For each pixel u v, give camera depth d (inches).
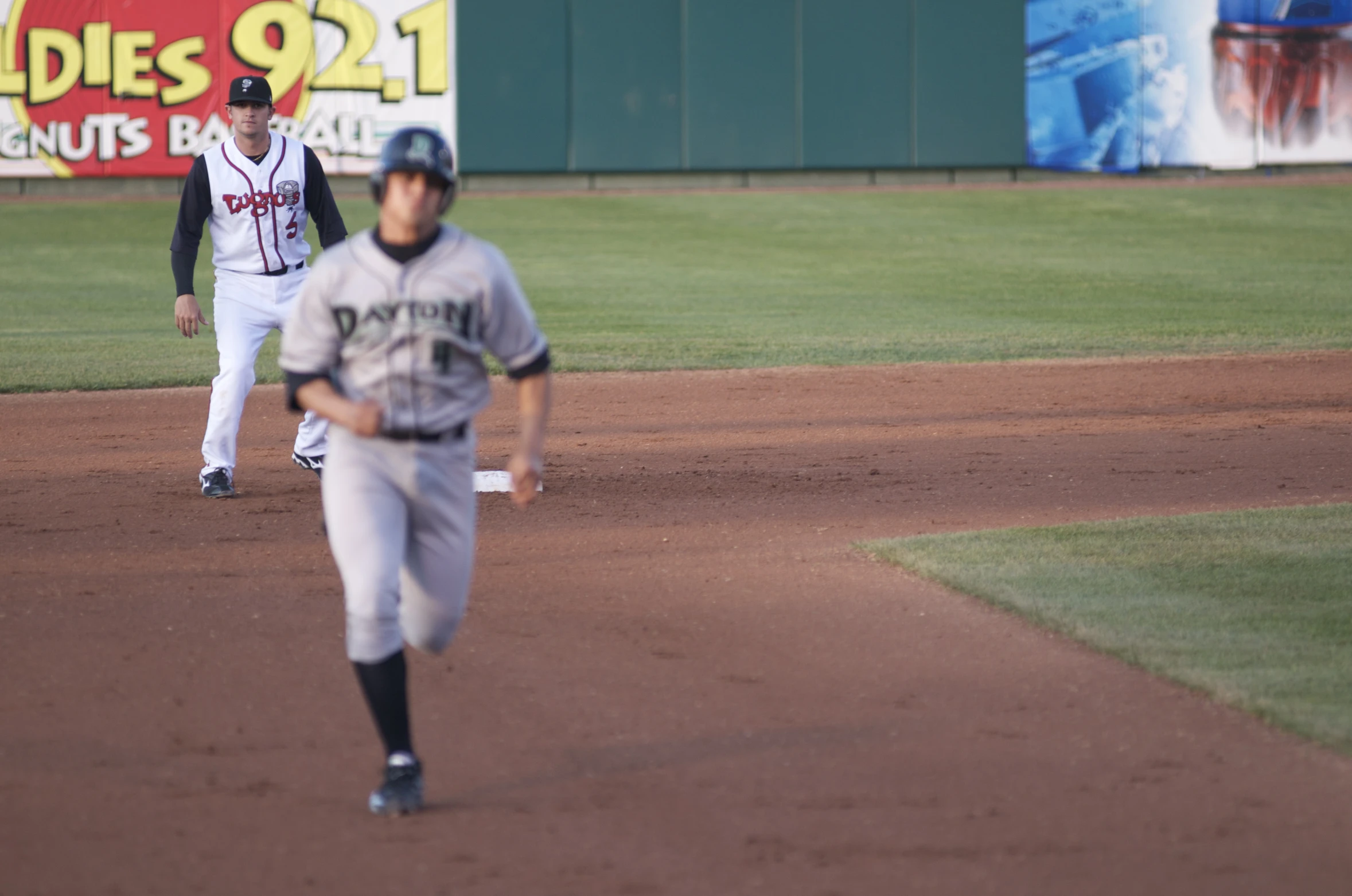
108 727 657.6
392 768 567.5
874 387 1699.1
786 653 767.1
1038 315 2303.2
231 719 669.3
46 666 737.6
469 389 569.3
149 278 2763.3
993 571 909.8
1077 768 613.0
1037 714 676.7
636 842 541.3
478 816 564.7
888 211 3735.2
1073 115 4197.8
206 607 840.3
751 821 560.1
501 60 3988.7
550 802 578.2
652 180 4146.2
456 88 3973.9
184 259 1097.4
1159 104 4188.0
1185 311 2324.1
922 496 1147.9
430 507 571.2
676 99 4099.4
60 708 679.7
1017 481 1201.4
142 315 2316.7
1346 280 2669.8
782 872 516.7
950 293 2573.8
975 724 663.8
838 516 1079.6
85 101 3823.8
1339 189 3978.8
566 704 690.8
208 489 1126.4
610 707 687.1
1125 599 849.5
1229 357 1892.2
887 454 1321.4
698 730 657.0
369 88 3912.4
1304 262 2910.9
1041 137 4217.5
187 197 1085.8
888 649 772.6
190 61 3841.0
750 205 3828.7
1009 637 791.1
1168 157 4220.0
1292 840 543.5
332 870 518.3
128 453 1327.5
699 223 3563.0
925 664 748.6
